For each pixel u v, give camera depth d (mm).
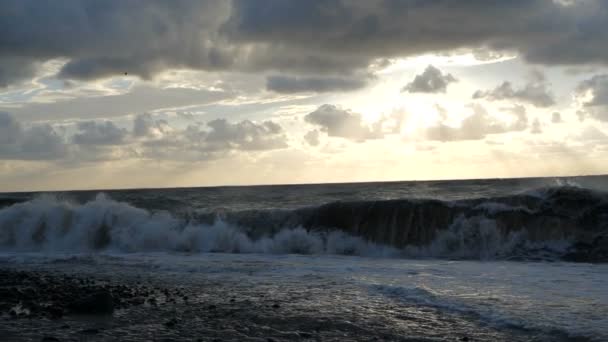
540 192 20000
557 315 8359
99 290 11406
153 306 9875
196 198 45438
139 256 18281
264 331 8008
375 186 72312
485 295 10094
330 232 20156
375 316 8812
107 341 7508
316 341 7477
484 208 19172
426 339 7453
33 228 22938
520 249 17781
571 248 17297
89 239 22141
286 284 12086
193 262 16312
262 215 21938
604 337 7125
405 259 17266
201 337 7695
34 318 9023
